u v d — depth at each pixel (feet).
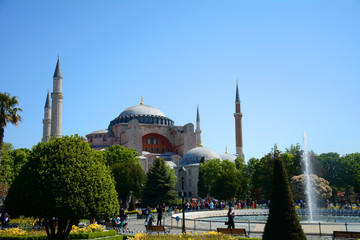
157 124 437.58
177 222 101.55
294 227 53.16
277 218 53.98
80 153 66.80
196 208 195.31
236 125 424.87
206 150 372.38
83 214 63.05
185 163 371.15
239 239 71.72
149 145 434.30
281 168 55.88
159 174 234.79
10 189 64.49
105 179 67.62
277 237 53.11
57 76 290.76
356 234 65.26
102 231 75.72
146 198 229.86
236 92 435.12
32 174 63.46
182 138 420.77
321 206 212.64
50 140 69.41
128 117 441.68
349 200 277.85
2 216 96.53
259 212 172.86
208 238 67.72
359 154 332.39
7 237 67.26
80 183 63.87
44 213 62.28
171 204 226.99
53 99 288.30
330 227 85.61
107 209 66.64
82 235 69.05
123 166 246.88
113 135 435.12
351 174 310.65
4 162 204.13
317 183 215.72
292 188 219.20
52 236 66.28
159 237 70.28
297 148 302.86
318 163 271.28
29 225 97.14
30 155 67.15
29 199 62.08
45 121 360.28
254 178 287.69
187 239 67.46
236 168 337.11
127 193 243.60
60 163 64.59
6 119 118.42
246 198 311.27
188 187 355.97
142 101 480.23
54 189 62.08
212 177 309.83
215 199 276.62
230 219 85.40
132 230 99.71
